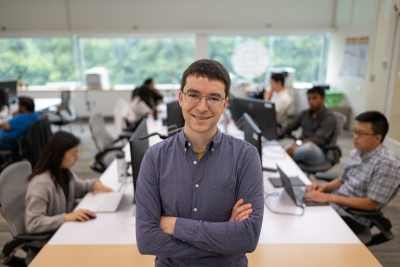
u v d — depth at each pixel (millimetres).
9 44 6551
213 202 977
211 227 944
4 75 6711
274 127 2605
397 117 2918
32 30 6328
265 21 6285
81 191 1978
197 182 974
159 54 6750
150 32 6273
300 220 1601
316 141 3100
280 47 6629
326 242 1415
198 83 891
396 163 1775
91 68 6797
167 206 995
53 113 5414
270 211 1693
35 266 1264
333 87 6395
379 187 1777
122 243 1419
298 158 2977
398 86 2869
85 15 6293
